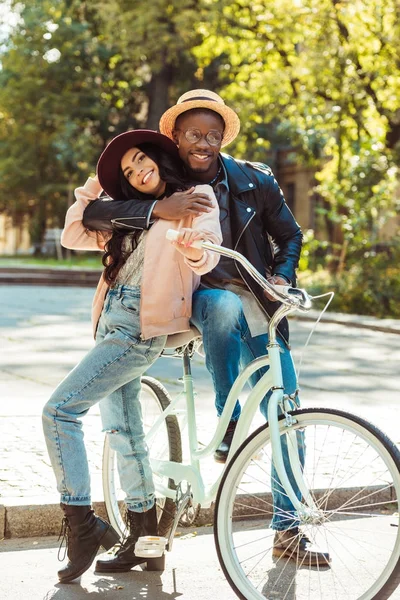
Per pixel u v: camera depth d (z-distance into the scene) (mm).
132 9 31688
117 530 5211
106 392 4527
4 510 5355
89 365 4488
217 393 4488
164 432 4934
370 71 25938
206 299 4469
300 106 27672
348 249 23891
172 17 30938
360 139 25656
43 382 10445
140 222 4395
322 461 6031
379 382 11219
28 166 47375
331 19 25766
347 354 14109
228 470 4223
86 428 7590
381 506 5781
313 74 26094
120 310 4516
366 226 24078
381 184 24203
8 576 4695
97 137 48156
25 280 31672
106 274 4566
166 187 4574
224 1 27703
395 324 18141
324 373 11945
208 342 4449
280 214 4926
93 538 4527
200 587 4555
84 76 46250
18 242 69562
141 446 4711
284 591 4297
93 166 45688
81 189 4676
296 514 4379
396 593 4363
